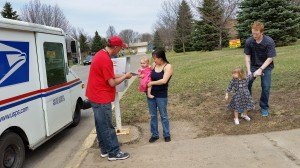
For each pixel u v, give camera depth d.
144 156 3.86
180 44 37.25
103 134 3.81
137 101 7.15
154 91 4.30
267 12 19.31
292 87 6.53
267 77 4.73
